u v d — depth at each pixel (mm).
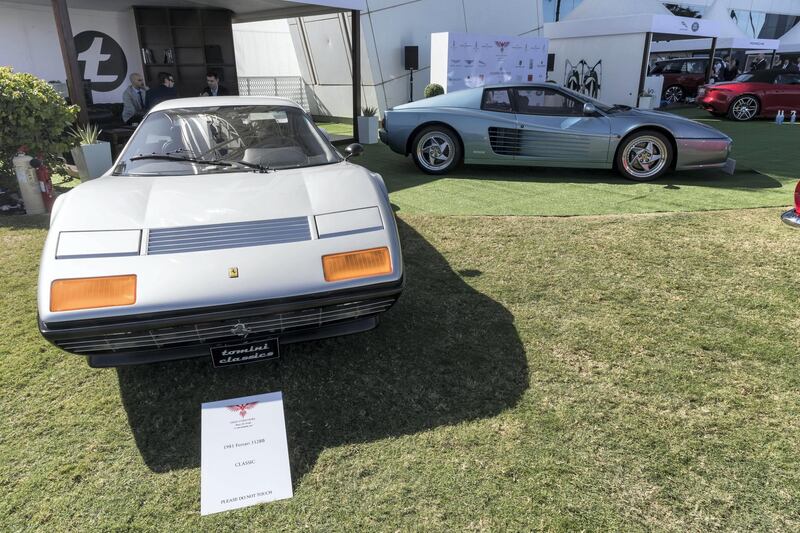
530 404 2135
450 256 3729
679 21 13469
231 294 1923
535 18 13703
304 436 1982
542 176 6266
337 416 2090
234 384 2301
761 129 10422
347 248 2104
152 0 9906
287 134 3061
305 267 2023
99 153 5898
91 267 1911
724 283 3180
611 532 1548
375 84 11391
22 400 2195
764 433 1943
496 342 2600
